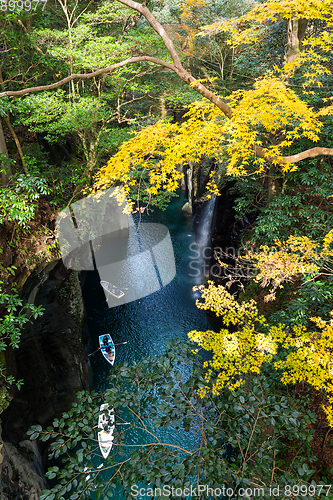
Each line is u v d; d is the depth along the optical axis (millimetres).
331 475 5453
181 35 15367
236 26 6781
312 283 6035
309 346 4863
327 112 4211
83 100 8227
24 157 7629
